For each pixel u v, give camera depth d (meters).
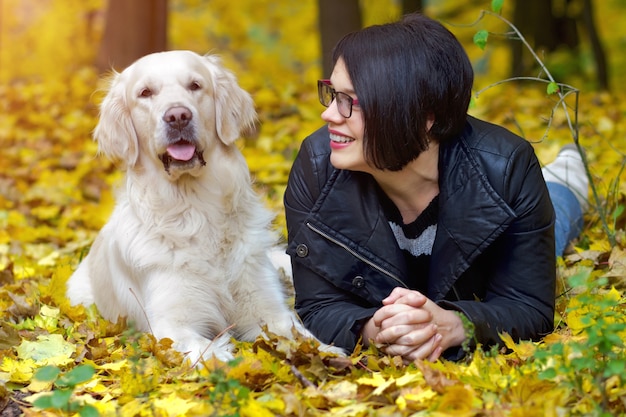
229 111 4.49
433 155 3.77
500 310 3.67
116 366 3.74
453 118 3.66
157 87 4.27
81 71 12.79
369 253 3.87
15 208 7.52
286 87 11.66
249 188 4.56
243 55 21.02
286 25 21.59
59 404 2.89
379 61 3.54
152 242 4.30
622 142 8.22
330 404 3.21
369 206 3.88
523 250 3.77
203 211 4.32
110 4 12.09
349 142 3.71
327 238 3.93
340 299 4.01
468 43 18.00
